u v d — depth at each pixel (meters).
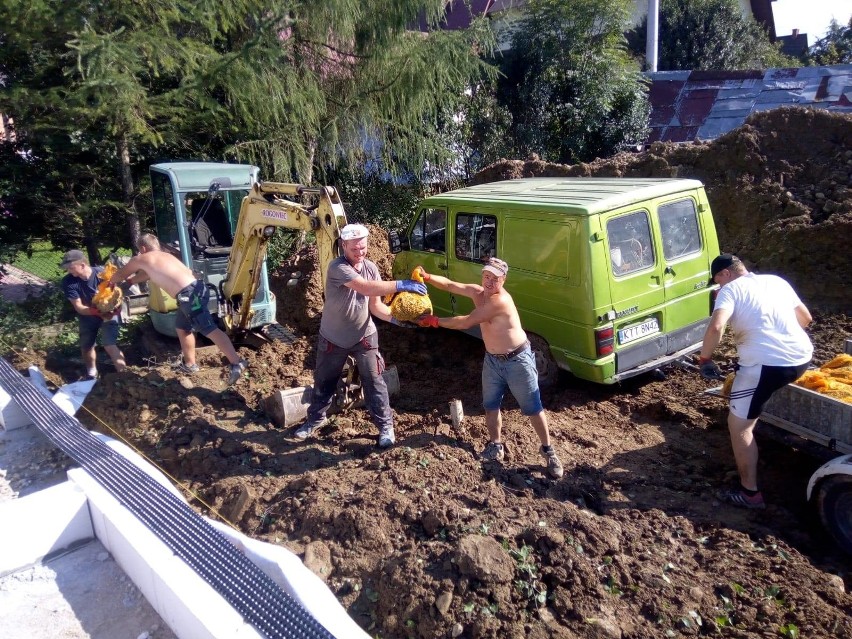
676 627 3.49
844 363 5.25
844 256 8.84
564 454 5.44
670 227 6.46
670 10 22.38
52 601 3.90
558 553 3.80
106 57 8.45
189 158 11.45
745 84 15.89
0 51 9.39
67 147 10.03
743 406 4.59
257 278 7.17
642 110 15.55
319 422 5.74
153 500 3.93
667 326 6.49
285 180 11.67
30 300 10.09
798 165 10.12
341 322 5.23
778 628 3.46
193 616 3.20
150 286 7.91
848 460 4.18
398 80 11.76
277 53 10.12
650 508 4.68
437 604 3.48
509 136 15.55
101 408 6.48
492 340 4.85
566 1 14.73
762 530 4.43
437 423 5.89
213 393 6.59
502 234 6.79
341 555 4.03
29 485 5.39
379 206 13.80
